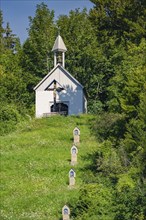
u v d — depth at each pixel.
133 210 49.66
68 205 56.31
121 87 88.75
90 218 51.31
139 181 52.72
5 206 58.81
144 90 68.50
